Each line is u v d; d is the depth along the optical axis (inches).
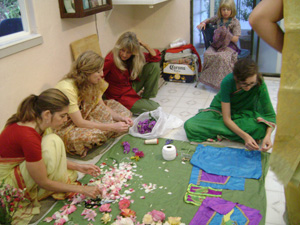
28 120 70.1
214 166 91.0
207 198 77.9
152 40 182.2
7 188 67.8
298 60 30.8
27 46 98.4
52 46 112.3
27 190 75.9
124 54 116.3
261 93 100.9
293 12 30.3
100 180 87.7
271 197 79.0
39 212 77.2
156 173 90.0
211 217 71.6
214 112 109.9
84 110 103.3
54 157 74.3
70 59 124.0
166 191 82.0
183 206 76.2
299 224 44.9
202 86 161.2
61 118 72.3
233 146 101.1
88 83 95.7
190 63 163.0
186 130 105.7
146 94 141.6
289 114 32.6
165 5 171.8
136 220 72.4
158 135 110.6
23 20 102.0
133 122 116.9
